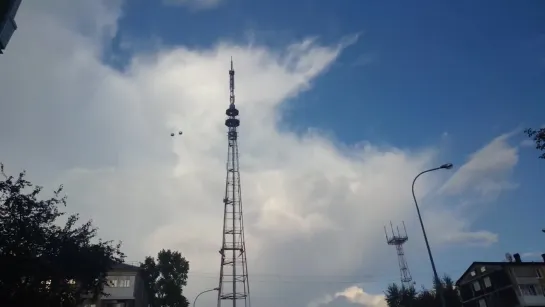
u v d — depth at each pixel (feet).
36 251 70.28
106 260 80.33
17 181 71.26
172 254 238.68
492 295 211.00
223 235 225.56
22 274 65.67
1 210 68.80
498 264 213.05
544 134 55.16
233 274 218.18
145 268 224.53
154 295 227.61
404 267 244.83
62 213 76.33
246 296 214.28
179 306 226.99
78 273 76.23
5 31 51.47
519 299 199.72
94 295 83.61
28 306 65.46
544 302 199.72
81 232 79.25
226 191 235.81
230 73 272.51
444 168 94.68
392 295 248.52
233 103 262.67
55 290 71.51
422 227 91.91
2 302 64.23
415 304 233.35
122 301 172.96
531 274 207.51
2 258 63.72
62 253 73.36
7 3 51.49
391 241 248.73
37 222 71.20
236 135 252.42
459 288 235.61
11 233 66.90
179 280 234.17
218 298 214.07
